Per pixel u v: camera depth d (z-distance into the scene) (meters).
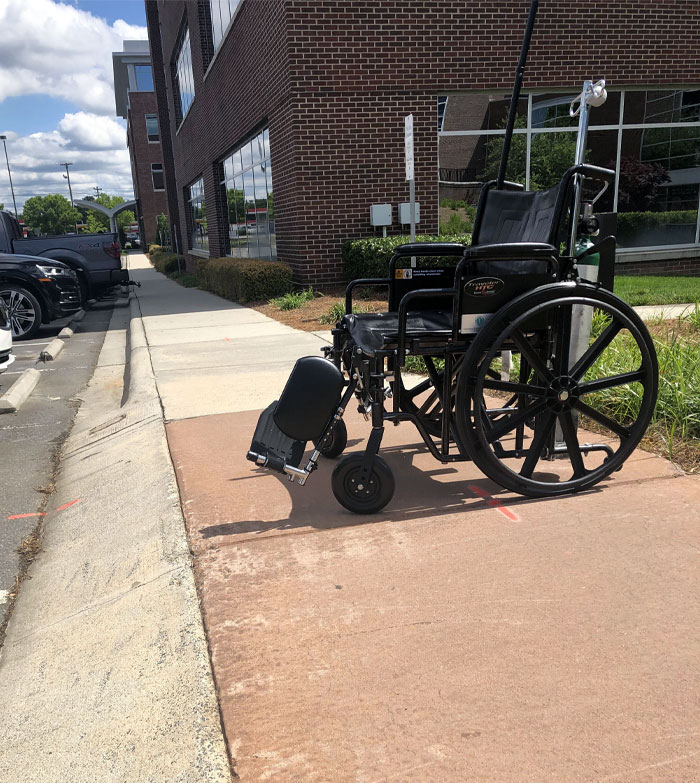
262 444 2.97
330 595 2.32
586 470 3.14
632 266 12.22
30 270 10.47
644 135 11.81
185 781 1.60
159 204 60.69
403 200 11.11
